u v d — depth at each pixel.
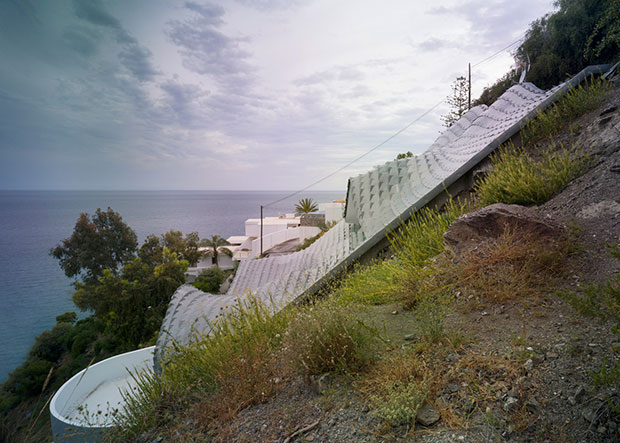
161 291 38.84
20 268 199.12
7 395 30.88
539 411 2.28
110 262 62.88
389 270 5.95
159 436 3.53
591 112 7.42
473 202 7.69
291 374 3.78
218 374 4.09
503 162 7.38
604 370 2.21
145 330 36.25
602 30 13.70
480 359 2.90
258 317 5.41
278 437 2.81
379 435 2.45
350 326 3.51
